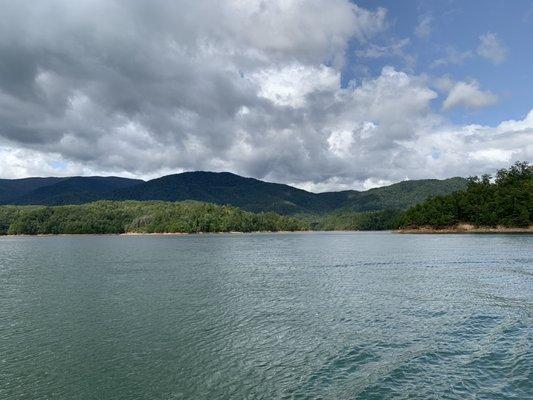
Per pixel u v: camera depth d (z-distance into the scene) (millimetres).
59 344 28594
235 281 56688
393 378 21844
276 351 26609
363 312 36594
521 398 19219
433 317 34312
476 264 71812
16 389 21547
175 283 55156
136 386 21688
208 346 27828
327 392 20422
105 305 40969
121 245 166500
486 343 27203
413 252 100812
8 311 38562
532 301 40156
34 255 111125
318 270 68688
